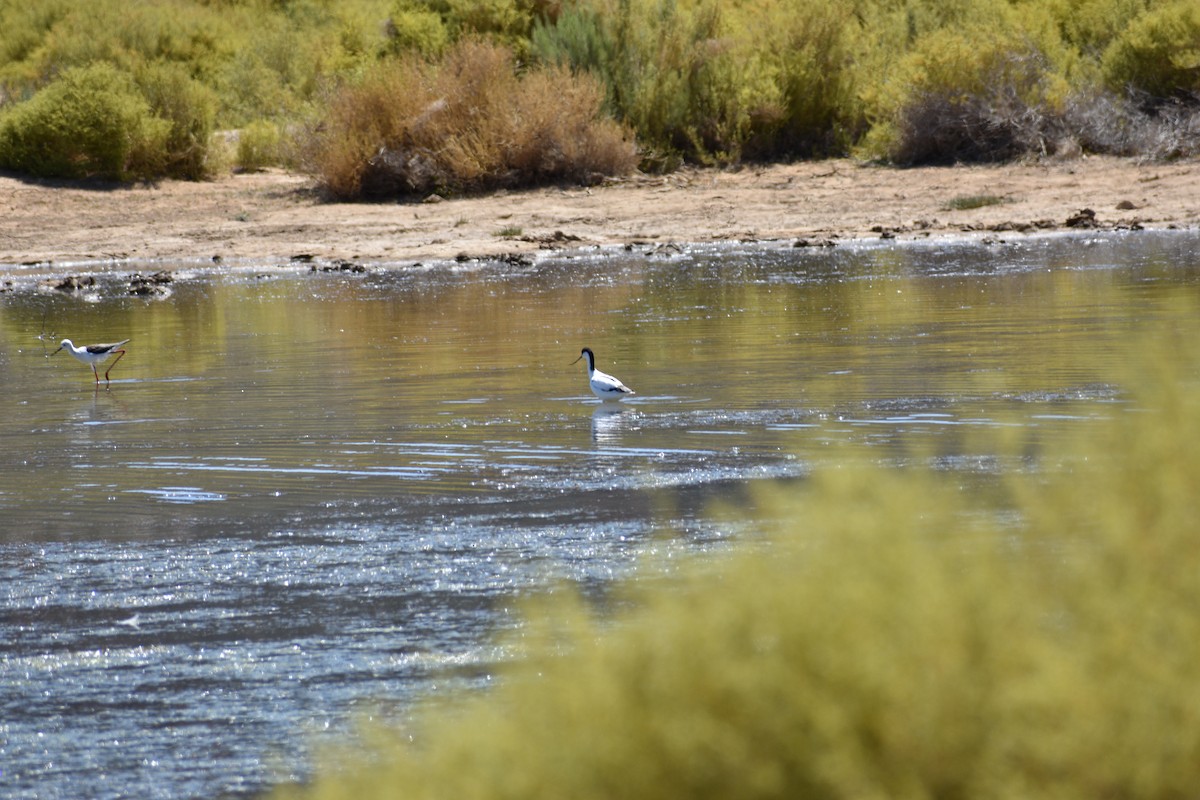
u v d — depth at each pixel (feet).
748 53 374.84
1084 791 29.91
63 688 70.44
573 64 369.30
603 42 372.17
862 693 30.09
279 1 551.59
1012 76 344.28
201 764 61.98
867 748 29.96
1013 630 31.60
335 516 97.40
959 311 181.98
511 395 138.72
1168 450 37.83
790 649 30.91
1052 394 125.70
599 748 31.01
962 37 346.95
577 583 80.69
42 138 344.49
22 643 76.23
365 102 340.18
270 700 67.67
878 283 215.92
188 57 460.96
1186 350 48.32
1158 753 29.73
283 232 299.58
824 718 29.68
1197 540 34.65
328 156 332.60
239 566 87.20
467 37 365.61
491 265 258.98
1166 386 41.75
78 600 82.43
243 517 98.07
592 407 131.13
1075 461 40.45
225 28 487.61
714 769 30.14
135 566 87.97
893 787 29.73
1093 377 132.57
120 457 117.39
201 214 319.47
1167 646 31.65
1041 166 325.21
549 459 111.24
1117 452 39.45
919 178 325.42
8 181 339.16
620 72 368.48
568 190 332.80
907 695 30.04
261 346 176.76
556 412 129.49
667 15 377.30
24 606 81.61
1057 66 351.25
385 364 159.53
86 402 143.43
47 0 479.41
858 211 299.58
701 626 31.81
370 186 333.42
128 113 343.87
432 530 93.15
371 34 472.85
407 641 73.92
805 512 35.32
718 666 30.99
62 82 349.82
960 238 266.98
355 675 69.87
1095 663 31.04
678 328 179.32
